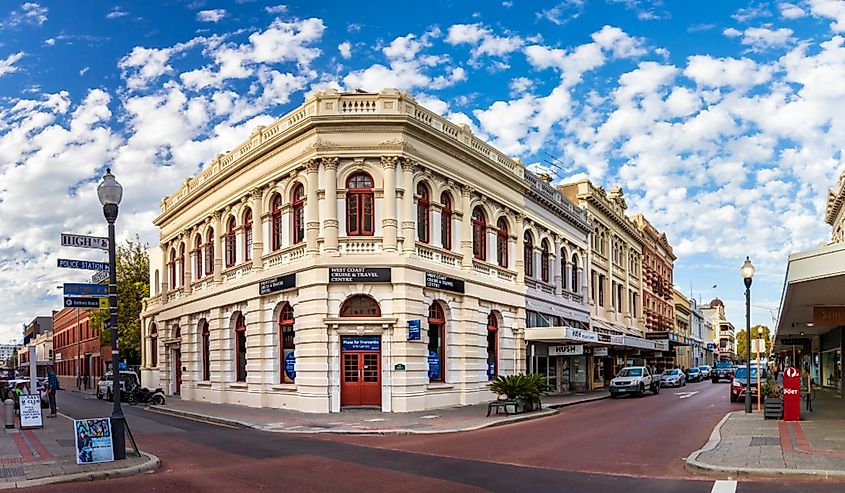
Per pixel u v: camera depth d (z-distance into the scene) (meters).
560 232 40.59
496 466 13.71
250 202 31.27
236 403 31.45
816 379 50.41
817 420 21.23
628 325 54.47
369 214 26.75
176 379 41.09
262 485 11.97
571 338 33.97
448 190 29.72
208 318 35.03
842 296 21.95
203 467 14.06
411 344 26.25
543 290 37.88
